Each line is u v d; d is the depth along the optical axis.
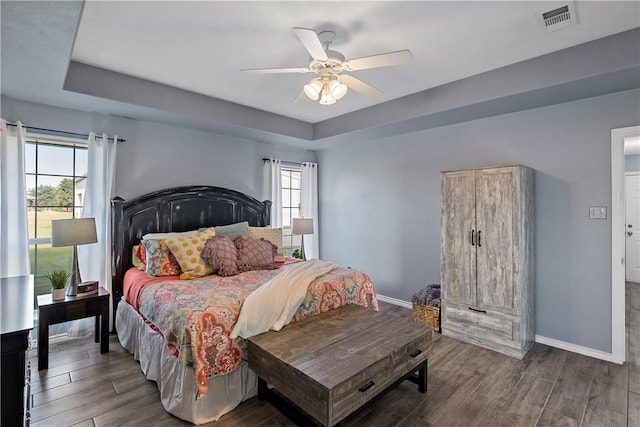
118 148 3.58
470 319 3.28
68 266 3.62
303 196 5.48
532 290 3.25
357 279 3.13
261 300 2.34
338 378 1.71
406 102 3.63
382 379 1.95
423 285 4.29
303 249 5.25
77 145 3.43
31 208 3.24
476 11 2.05
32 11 1.69
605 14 2.08
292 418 2.04
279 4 1.98
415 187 4.33
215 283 2.85
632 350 3.12
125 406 2.23
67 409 2.19
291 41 2.42
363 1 1.95
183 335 2.02
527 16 2.11
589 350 3.01
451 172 3.43
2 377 1.38
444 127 4.00
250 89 3.41
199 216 4.07
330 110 4.16
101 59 2.73
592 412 2.16
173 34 2.32
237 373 2.25
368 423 2.06
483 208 3.19
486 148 3.64
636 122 2.74
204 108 3.59
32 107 3.07
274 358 1.96
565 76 2.55
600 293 2.95
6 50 2.10
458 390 2.44
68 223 2.82
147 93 3.18
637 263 5.93
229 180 4.52
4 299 1.88
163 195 3.76
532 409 2.20
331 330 2.35
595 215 2.96
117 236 3.45
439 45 2.48
